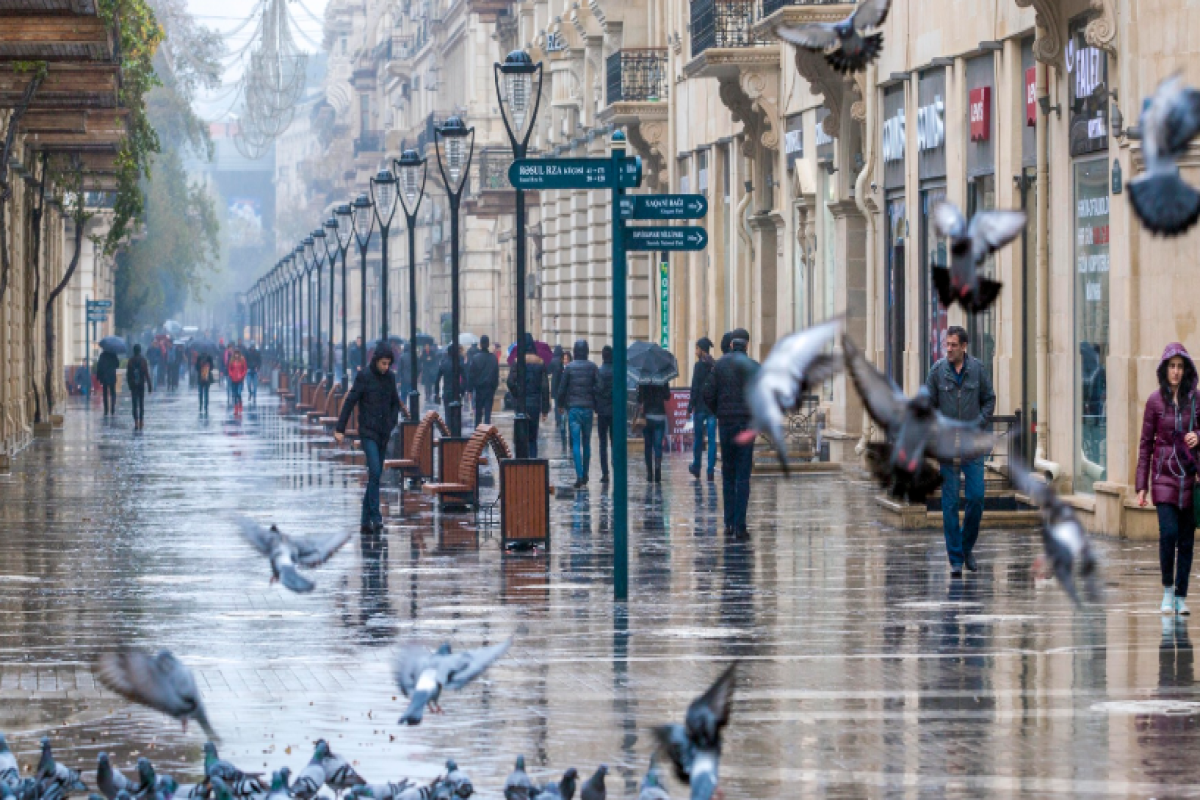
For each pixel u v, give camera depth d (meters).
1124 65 50.84
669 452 89.56
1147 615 36.41
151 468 83.56
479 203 166.50
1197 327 49.69
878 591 40.56
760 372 11.21
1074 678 29.33
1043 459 58.34
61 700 27.84
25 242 108.06
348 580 43.66
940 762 23.17
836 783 21.98
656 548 49.72
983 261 11.98
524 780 18.47
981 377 43.75
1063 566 11.89
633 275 125.00
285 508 63.12
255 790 17.88
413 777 22.33
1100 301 54.00
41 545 52.16
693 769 12.85
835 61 13.61
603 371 70.19
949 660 31.20
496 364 107.31
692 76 97.25
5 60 70.06
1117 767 22.88
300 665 31.44
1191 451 36.03
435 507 63.47
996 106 63.38
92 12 60.19
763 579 42.94
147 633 35.44
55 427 121.19
